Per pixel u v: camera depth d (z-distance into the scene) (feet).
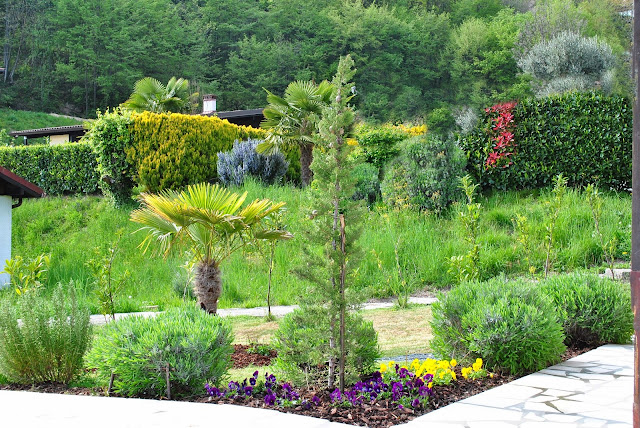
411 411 13.26
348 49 179.01
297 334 15.49
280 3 207.00
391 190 47.67
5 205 48.62
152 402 15.06
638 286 8.10
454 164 47.34
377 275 38.42
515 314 17.03
